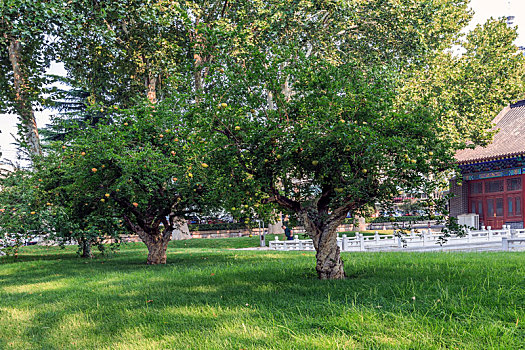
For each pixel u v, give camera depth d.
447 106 9.64
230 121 9.03
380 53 26.34
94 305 8.16
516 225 31.83
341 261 10.03
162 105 14.59
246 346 5.17
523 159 30.12
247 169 9.48
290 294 8.06
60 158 16.55
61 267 16.16
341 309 6.50
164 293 8.91
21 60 25.88
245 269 12.51
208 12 25.84
